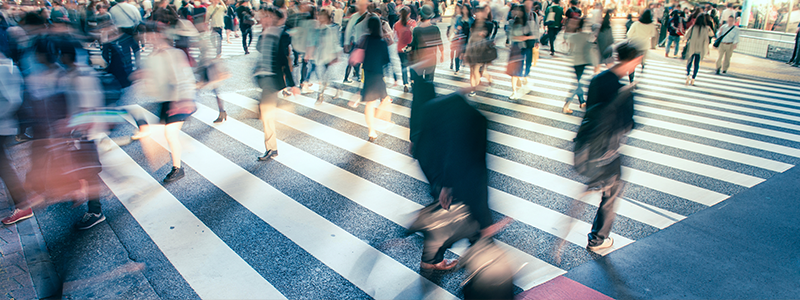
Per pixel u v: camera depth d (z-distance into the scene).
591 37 8.64
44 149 4.39
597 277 3.73
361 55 6.62
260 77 5.96
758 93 10.74
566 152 6.66
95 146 4.43
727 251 4.08
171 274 3.73
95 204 4.46
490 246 3.00
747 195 5.21
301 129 7.69
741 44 17.81
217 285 3.59
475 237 3.02
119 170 5.89
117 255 3.99
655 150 6.77
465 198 2.94
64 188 4.53
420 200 5.08
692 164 6.20
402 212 4.79
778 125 8.12
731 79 12.51
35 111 4.23
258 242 4.20
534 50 13.79
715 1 18.00
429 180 3.04
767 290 3.57
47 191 4.57
